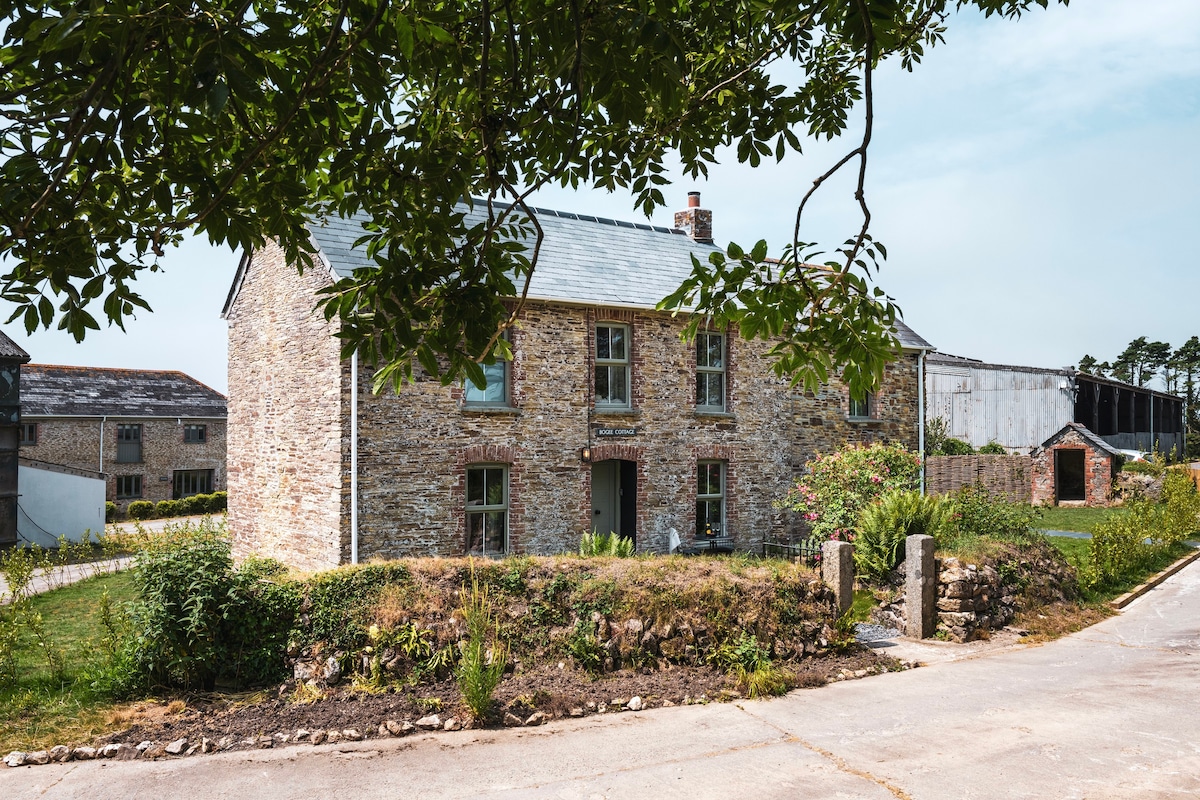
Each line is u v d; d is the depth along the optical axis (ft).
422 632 28.68
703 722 25.53
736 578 33.55
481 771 21.53
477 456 47.83
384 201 14.02
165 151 11.63
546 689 27.55
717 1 15.48
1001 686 29.53
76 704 26.35
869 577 41.55
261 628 28.60
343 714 25.38
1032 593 41.98
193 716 25.27
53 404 117.70
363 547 44.16
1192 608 45.19
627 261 59.06
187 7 9.00
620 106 10.84
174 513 119.44
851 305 14.07
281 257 51.47
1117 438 124.26
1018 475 72.28
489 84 14.56
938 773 21.27
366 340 12.70
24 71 10.44
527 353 49.78
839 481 51.75
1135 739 23.73
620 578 32.24
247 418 56.08
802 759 22.31
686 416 55.77
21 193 10.57
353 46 10.82
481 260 13.04
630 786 20.52
